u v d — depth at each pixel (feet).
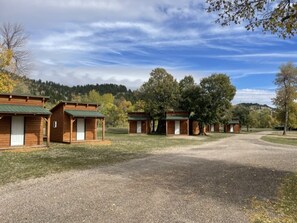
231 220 20.04
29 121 71.10
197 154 58.59
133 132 153.79
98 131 166.81
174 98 153.48
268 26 31.60
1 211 21.47
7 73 119.75
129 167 41.88
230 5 31.86
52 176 34.76
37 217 20.18
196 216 20.76
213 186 30.30
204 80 144.15
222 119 150.20
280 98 189.37
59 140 86.17
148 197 25.71
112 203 23.73
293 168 42.57
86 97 320.29
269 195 27.12
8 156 53.31
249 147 77.77
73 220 19.62
